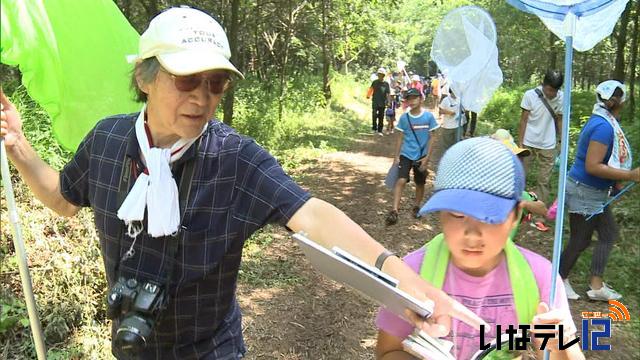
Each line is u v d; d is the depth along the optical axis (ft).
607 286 15.98
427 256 5.82
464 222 5.13
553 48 58.18
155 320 6.08
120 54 8.61
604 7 6.94
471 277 5.58
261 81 58.54
